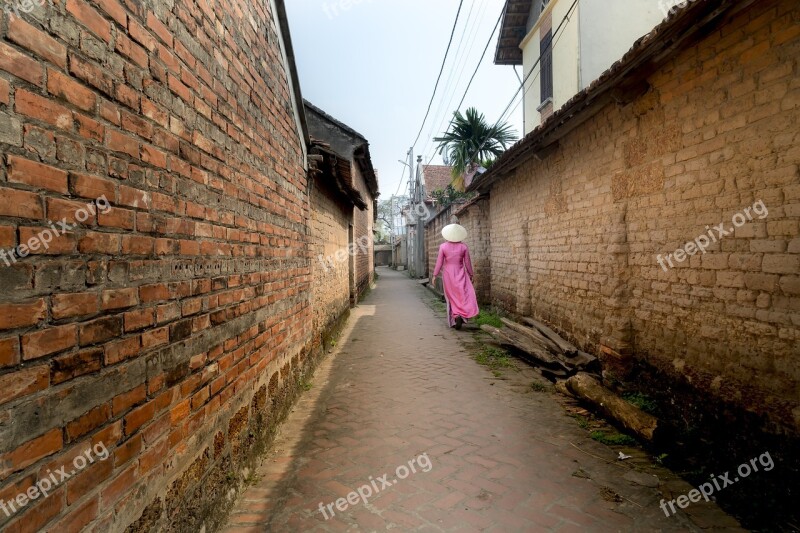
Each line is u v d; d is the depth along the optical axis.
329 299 7.48
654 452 3.40
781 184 2.78
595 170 5.13
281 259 3.90
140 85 1.74
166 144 1.92
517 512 2.66
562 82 9.21
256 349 3.18
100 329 1.49
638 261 4.32
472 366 6.13
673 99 3.74
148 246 1.78
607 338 4.74
